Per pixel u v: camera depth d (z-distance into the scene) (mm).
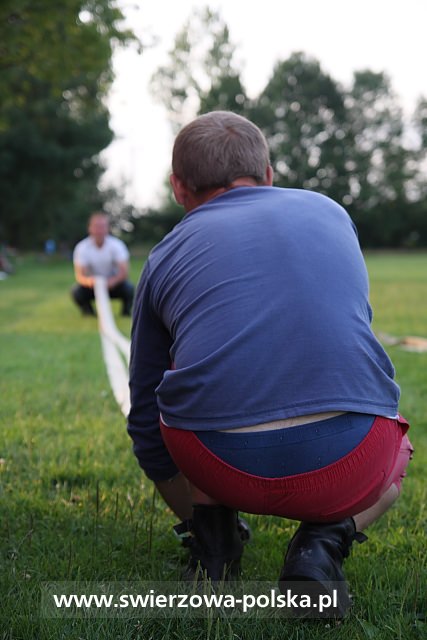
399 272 24891
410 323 9789
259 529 2576
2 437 3723
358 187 58531
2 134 37906
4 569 2133
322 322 1773
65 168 40375
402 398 4930
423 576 2080
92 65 11398
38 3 10500
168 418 1864
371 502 1893
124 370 5703
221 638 1758
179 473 2232
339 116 59188
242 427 1751
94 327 9445
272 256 1848
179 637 1782
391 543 2426
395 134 59438
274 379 1739
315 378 1742
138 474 3160
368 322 1902
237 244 1876
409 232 57844
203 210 2018
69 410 4395
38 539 2383
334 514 1848
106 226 10453
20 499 2771
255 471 1768
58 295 15422
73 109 37125
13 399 4684
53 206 44844
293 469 1756
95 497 2826
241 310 1794
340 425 1756
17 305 12945
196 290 1866
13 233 45375
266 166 2125
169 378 1835
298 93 58750
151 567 2225
